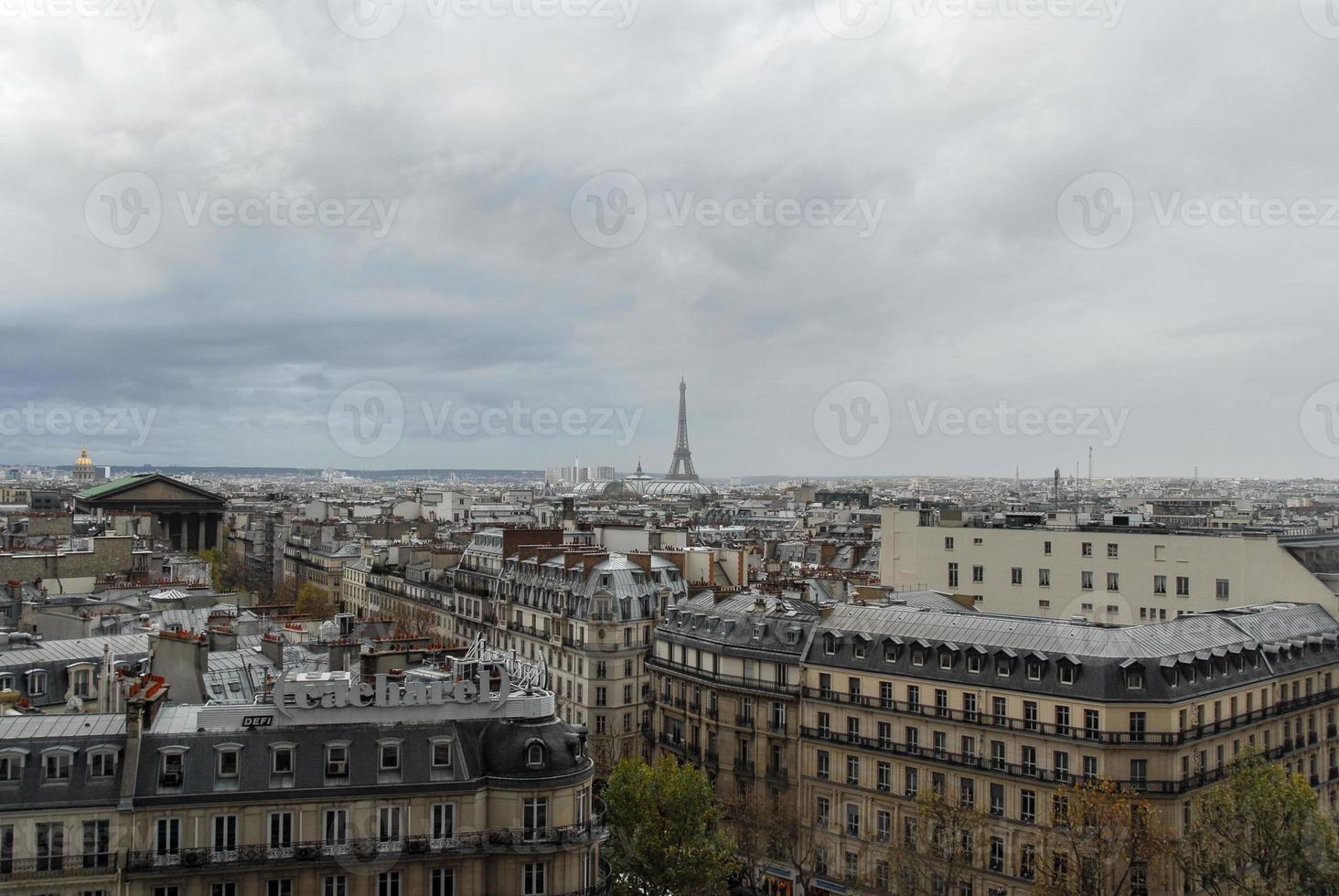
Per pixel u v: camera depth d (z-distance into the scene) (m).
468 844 123.75
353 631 186.62
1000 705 173.62
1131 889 153.38
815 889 189.12
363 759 123.62
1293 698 188.88
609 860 152.62
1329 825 140.25
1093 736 162.88
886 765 184.88
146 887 114.50
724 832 187.00
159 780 117.06
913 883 163.88
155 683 126.94
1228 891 148.25
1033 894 155.62
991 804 171.75
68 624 197.25
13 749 114.31
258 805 118.50
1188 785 161.62
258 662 161.38
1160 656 164.88
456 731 128.12
